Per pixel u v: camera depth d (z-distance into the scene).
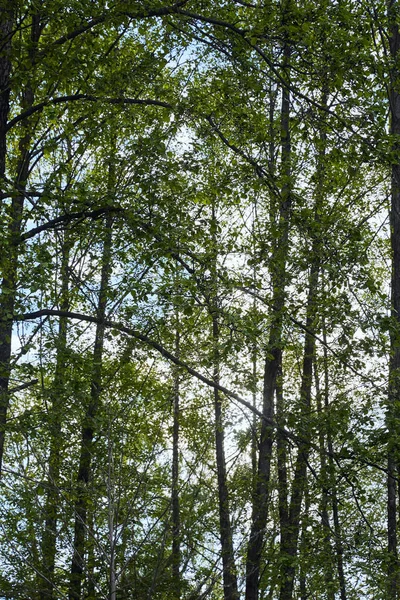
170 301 11.59
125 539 10.66
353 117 11.94
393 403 12.21
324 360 14.97
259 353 11.53
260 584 14.36
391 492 15.95
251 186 12.45
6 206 10.73
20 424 11.46
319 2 11.70
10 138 15.01
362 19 12.40
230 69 12.74
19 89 11.52
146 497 11.25
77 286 12.44
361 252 12.07
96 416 11.95
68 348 11.94
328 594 15.48
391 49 15.74
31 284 10.74
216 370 14.05
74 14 11.04
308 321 13.66
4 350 12.52
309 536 13.45
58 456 13.15
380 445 12.49
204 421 15.59
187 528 11.31
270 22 11.49
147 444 12.76
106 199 11.39
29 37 12.27
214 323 15.56
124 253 12.09
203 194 12.27
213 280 11.48
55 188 11.28
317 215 13.77
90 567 11.18
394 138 11.89
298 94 11.66
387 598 12.50
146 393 13.19
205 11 12.36
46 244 11.05
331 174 14.49
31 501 11.64
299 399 14.16
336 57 11.56
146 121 12.52
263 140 12.57
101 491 10.82
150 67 12.04
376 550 12.93
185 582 11.02
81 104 12.35
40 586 11.68
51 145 11.90
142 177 11.64
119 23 11.25
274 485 14.52
